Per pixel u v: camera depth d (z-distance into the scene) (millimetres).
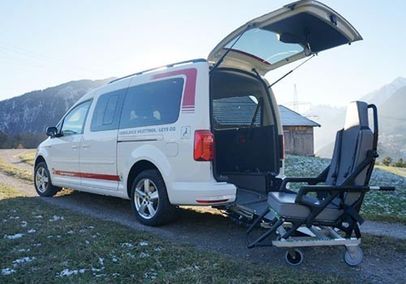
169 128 4746
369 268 3668
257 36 4398
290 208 3676
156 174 4938
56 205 6262
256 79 5438
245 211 4594
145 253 3785
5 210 5664
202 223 5238
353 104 4066
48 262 3486
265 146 5480
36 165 7613
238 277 3229
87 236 4285
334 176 4207
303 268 3605
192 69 4707
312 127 26531
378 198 8219
